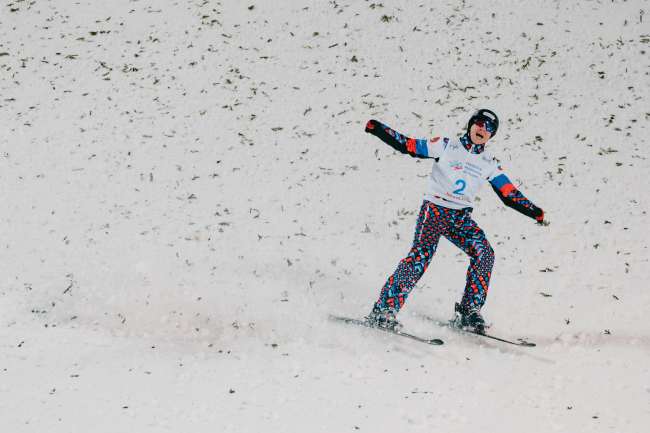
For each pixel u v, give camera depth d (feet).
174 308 69.26
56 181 98.84
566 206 93.71
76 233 85.81
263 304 70.64
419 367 59.21
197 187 98.73
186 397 52.26
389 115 117.60
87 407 50.16
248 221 90.48
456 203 65.82
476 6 149.18
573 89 122.83
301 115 118.52
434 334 66.44
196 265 78.95
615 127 112.16
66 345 61.41
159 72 130.52
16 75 128.88
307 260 81.51
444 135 111.24
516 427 49.19
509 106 119.03
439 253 85.46
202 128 114.52
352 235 88.22
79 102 120.88
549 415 51.11
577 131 111.75
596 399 53.88
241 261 80.48
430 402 52.70
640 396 54.24
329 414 50.16
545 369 59.47
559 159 104.99
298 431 47.57
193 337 64.44
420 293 75.82
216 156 107.04
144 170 102.68
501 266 81.35
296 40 140.46
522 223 90.79
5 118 115.44
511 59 131.95
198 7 152.15
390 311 65.46
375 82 127.34
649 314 69.36
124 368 57.36
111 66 132.16
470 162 64.69
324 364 59.00
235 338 64.28
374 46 138.00
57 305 69.10
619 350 62.85
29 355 59.00
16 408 49.75
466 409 51.75
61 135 111.24
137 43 139.85
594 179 99.71
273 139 111.96
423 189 100.32
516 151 107.34
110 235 85.61
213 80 128.36
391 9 149.28
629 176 99.91
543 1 149.59
